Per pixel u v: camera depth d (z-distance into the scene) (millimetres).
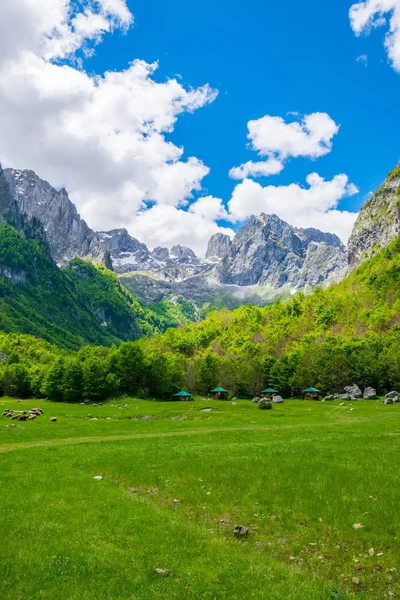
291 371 145375
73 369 138500
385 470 28797
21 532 19562
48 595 13914
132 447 44719
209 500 25453
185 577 15586
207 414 89938
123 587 14641
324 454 34844
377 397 117438
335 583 15898
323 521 21406
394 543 18562
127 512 23016
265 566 16656
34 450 44250
